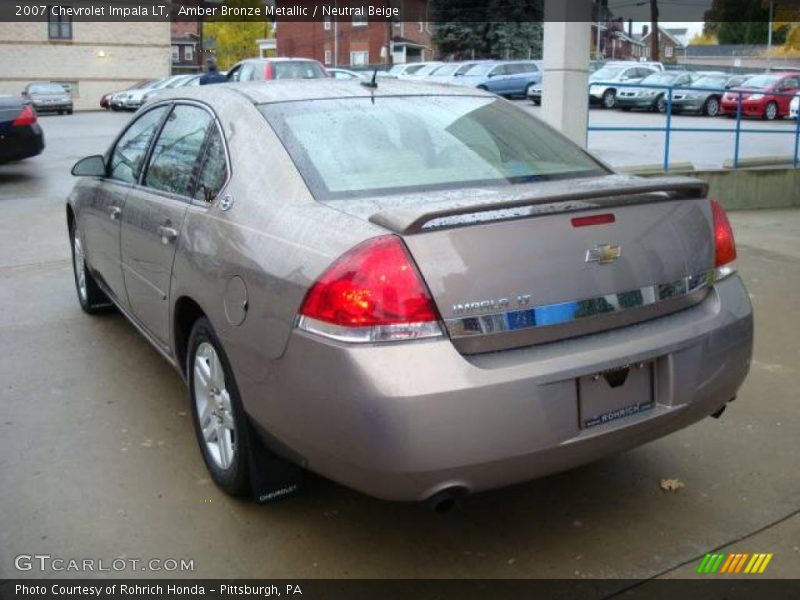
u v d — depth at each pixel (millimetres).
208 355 3359
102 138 20453
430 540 3105
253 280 2869
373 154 3229
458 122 3596
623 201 2871
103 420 4078
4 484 3455
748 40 66062
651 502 3352
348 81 3834
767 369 4770
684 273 2982
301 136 3250
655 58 53281
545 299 2656
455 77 30797
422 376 2453
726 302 3078
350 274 2527
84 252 5328
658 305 2904
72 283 6656
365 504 3344
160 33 46594
